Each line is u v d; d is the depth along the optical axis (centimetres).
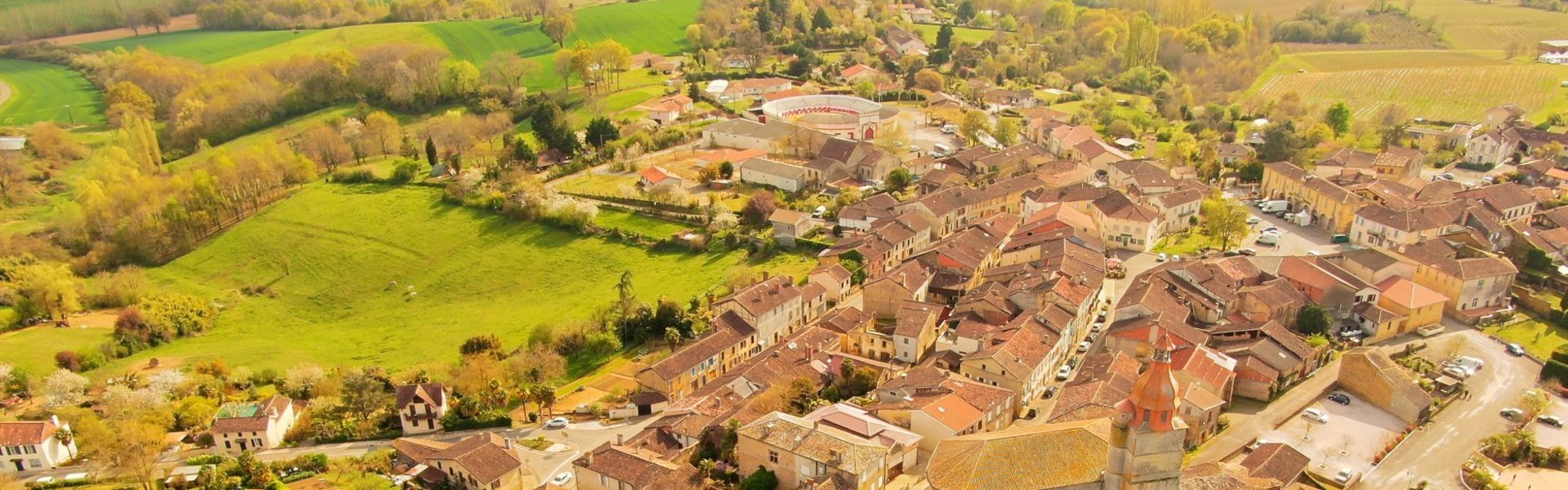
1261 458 12075
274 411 15738
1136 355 15125
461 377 16825
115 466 14225
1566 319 17062
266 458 14950
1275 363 14875
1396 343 16725
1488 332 17062
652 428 14050
